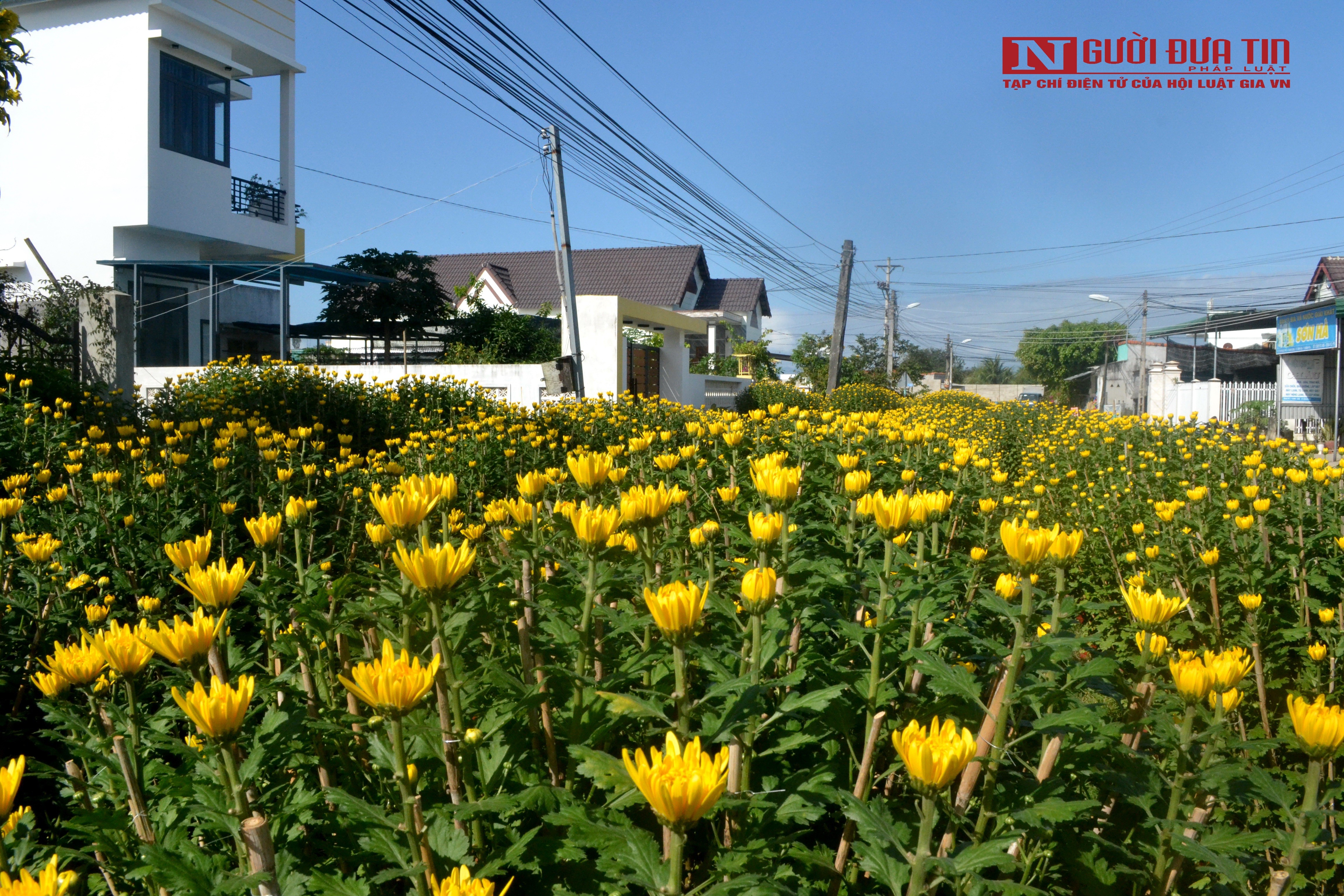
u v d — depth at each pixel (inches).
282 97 945.5
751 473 167.2
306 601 86.2
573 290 682.8
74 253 818.2
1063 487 315.6
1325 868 100.9
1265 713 134.5
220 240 878.4
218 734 59.3
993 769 70.5
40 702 82.0
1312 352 1045.2
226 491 198.1
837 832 83.8
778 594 86.4
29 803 113.3
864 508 91.4
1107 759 88.4
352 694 85.7
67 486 202.7
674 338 1044.5
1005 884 63.6
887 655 93.1
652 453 208.5
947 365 3184.1
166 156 811.4
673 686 88.2
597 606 92.5
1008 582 90.9
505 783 76.0
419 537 77.3
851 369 1784.0
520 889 72.6
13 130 826.8
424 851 61.6
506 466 287.9
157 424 250.7
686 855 76.0
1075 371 2763.3
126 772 69.7
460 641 81.5
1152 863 82.7
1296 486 201.8
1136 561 191.9
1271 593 170.2
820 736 80.7
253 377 450.3
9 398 294.8
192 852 66.2
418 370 837.8
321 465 240.4
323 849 75.6
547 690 79.6
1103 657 81.9
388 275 910.4
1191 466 289.7
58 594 140.7
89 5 800.3
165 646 64.7
